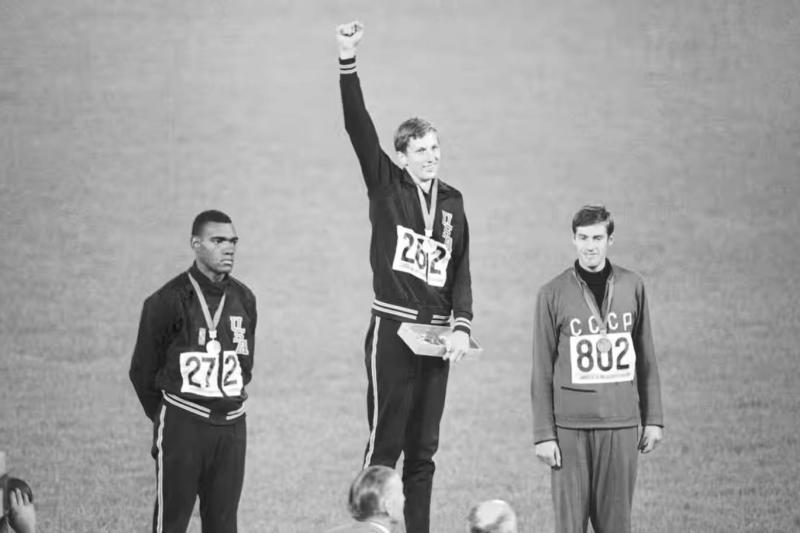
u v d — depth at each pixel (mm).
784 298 61594
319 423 47875
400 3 98188
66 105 84500
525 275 65875
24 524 28344
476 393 51719
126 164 78312
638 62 90750
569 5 97500
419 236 28797
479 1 98312
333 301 62844
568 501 30156
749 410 48875
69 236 69125
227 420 28922
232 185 76875
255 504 39375
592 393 29938
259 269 66375
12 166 76938
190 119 84438
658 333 57562
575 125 84812
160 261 66562
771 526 37312
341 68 28328
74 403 49250
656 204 74188
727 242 68875
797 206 73250
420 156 28828
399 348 28562
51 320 58531
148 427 47000
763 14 92000
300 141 83125
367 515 22766
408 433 29188
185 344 28625
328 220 73312
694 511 38594
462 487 41062
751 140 81250
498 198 76000
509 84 90125
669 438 45906
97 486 40594
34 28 91688
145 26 93125
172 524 28672
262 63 91062
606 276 30391
